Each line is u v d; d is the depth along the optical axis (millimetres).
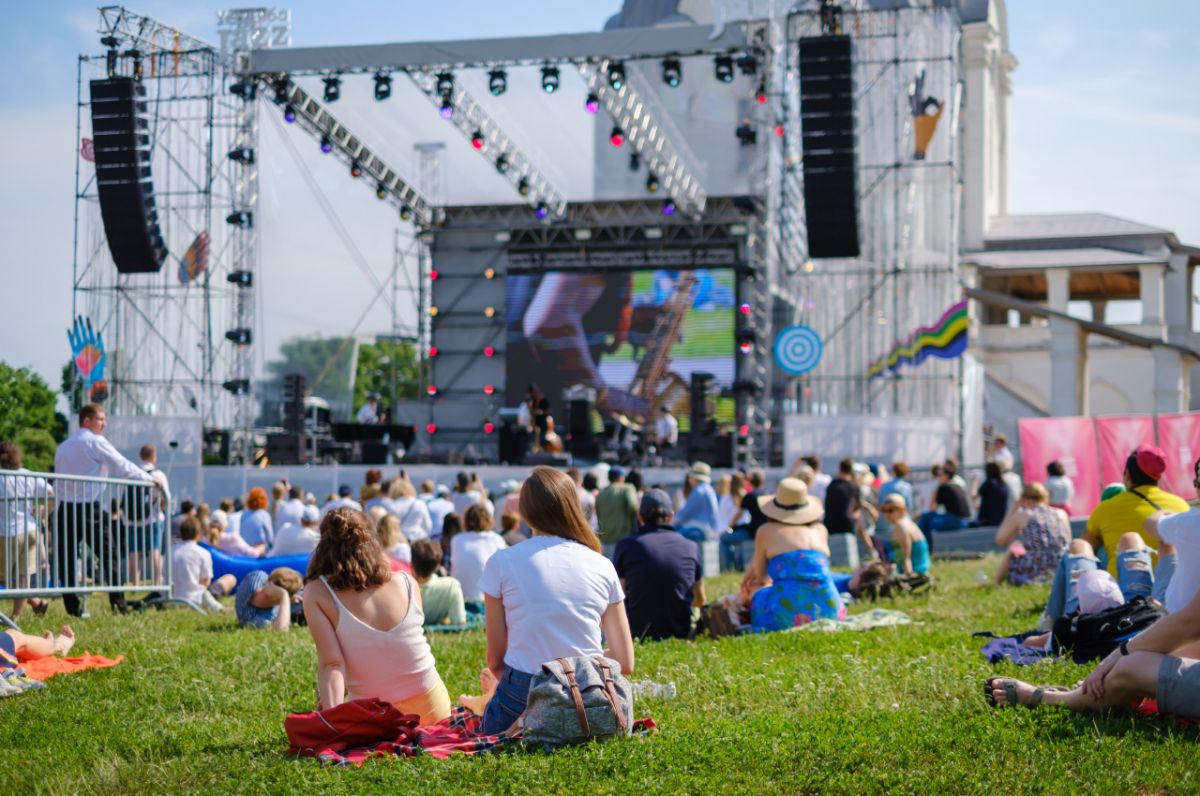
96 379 28516
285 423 29547
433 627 11320
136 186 26203
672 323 34312
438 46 26938
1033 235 57250
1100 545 10461
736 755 5449
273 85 28281
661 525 10641
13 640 8914
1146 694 5855
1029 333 54219
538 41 26625
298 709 7316
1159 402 45281
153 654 9477
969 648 8789
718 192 33812
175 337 28812
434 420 36875
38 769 5781
